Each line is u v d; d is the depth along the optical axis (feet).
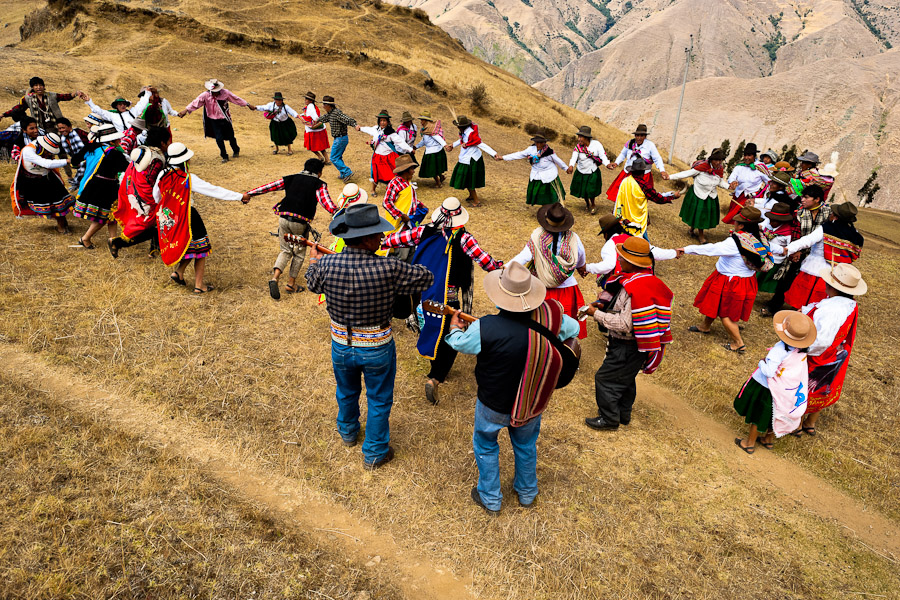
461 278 17.85
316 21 113.39
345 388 13.93
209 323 20.07
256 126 58.90
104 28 84.23
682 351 23.34
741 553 13.19
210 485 12.91
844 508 15.52
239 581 10.61
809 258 24.39
